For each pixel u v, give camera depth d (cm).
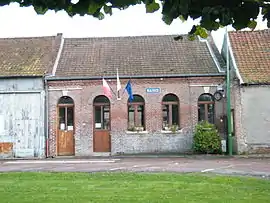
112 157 2603
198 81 2745
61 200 1026
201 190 1162
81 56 2980
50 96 2770
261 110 2584
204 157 2500
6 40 3130
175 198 1030
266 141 2581
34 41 3111
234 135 2662
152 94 2752
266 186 1241
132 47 3066
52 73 2769
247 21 266
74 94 2764
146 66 2838
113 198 1040
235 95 2619
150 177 1477
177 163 2136
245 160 2280
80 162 2281
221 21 269
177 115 2766
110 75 2762
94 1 265
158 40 3133
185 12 259
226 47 2781
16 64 2859
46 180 1441
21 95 2773
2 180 1459
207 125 2642
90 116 2755
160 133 2741
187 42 3073
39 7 269
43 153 2741
